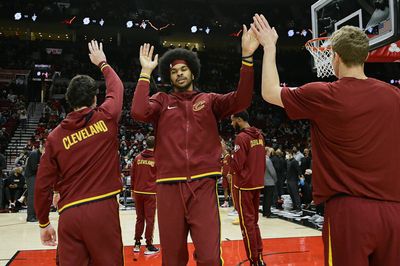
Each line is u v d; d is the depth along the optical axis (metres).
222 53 27.45
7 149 15.86
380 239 1.67
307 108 1.84
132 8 26.38
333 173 1.80
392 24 3.84
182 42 27.09
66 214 2.35
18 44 24.95
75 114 2.50
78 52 25.83
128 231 7.06
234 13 26.88
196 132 2.38
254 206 4.16
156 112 2.47
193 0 25.50
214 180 2.37
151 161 5.11
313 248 5.32
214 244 2.22
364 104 1.76
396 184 1.74
